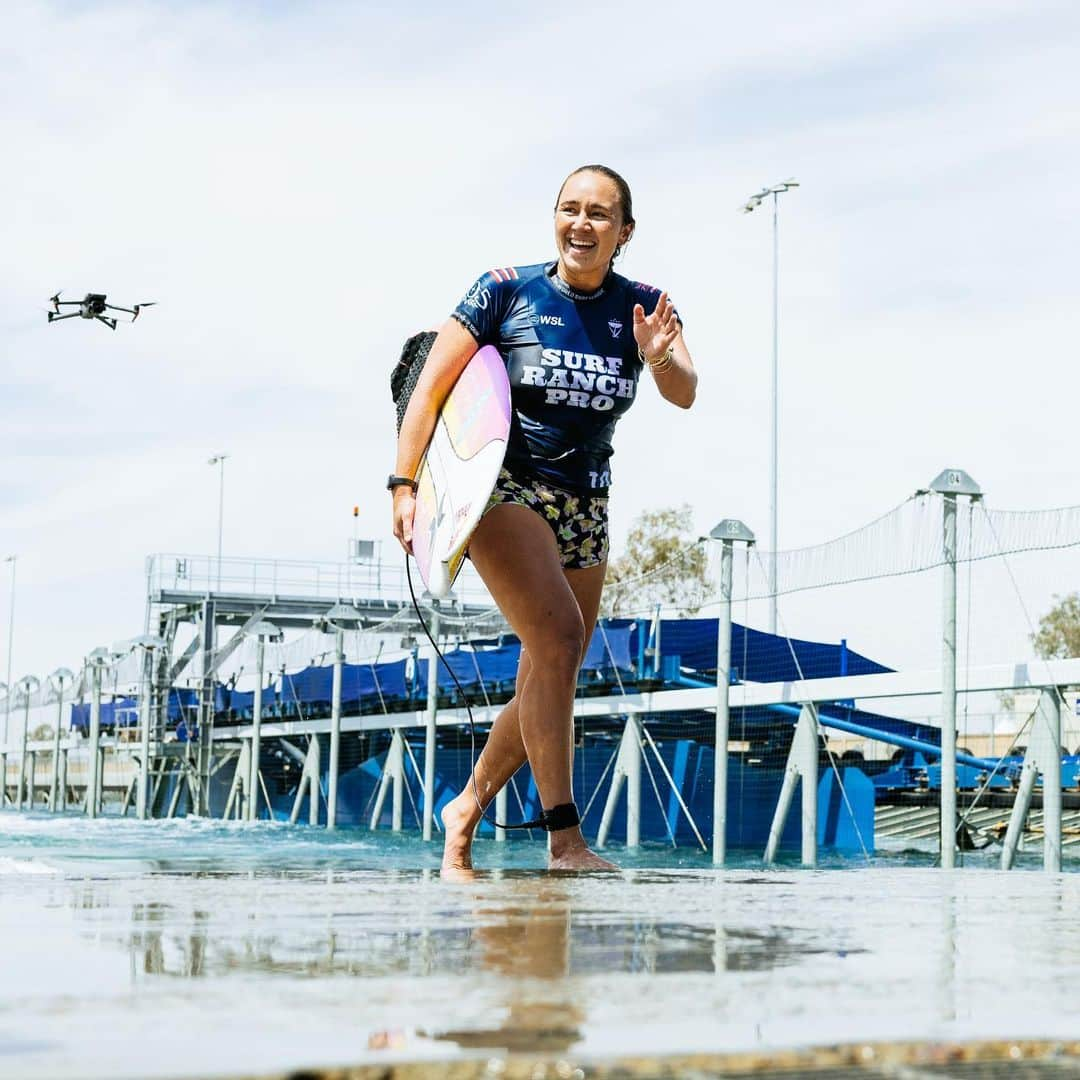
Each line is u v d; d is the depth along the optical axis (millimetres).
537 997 1301
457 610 29125
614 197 4930
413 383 5293
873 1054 1044
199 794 40938
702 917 2229
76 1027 1109
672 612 23219
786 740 22438
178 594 42750
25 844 24750
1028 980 1517
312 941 1787
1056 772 15914
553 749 4500
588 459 4973
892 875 3904
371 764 34188
